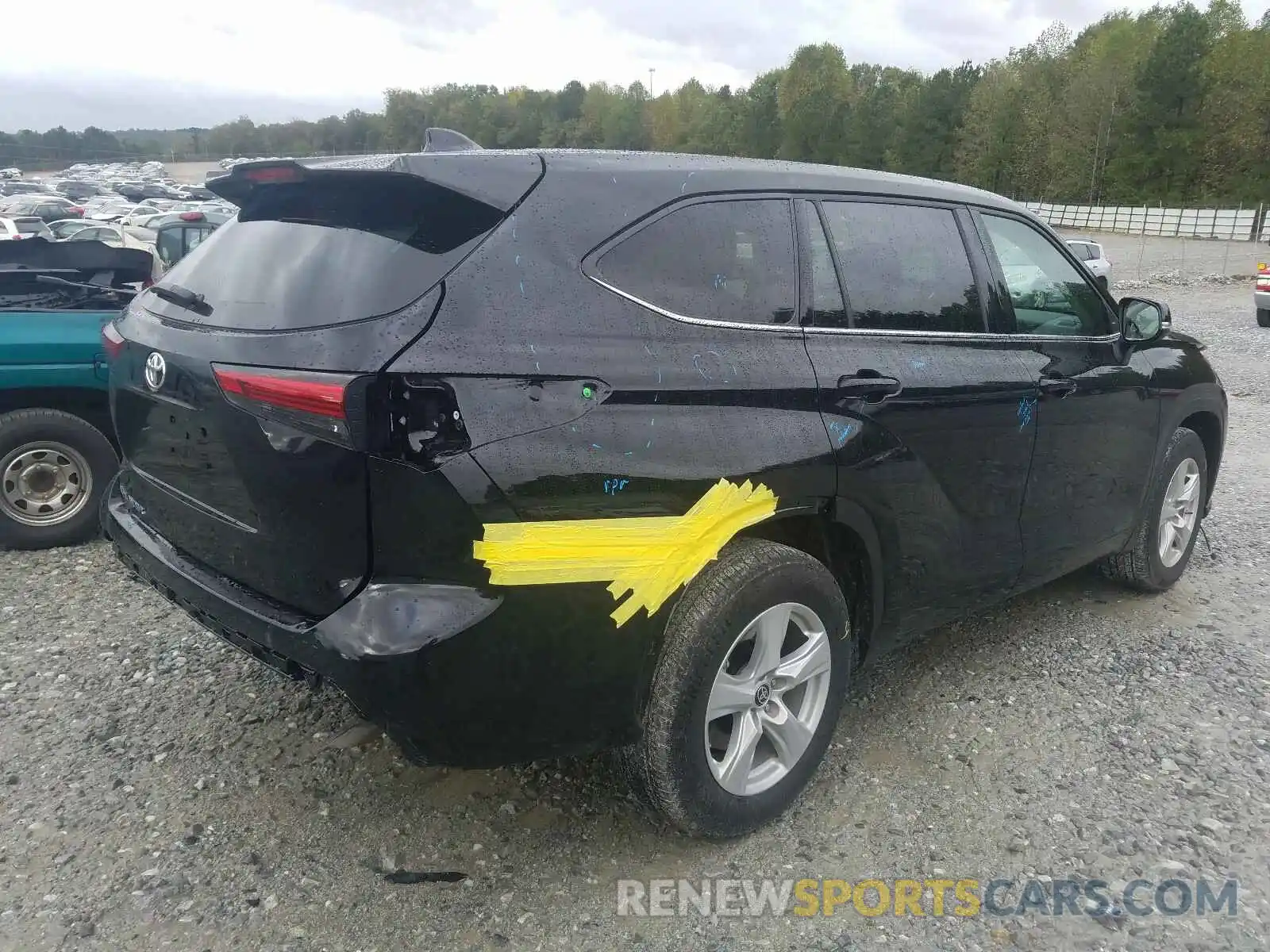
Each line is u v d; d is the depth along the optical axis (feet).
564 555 7.57
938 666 13.02
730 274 9.01
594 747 8.26
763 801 9.25
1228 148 222.07
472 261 7.64
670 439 8.07
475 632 7.28
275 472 7.60
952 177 273.33
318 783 10.09
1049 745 11.06
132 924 8.07
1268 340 48.03
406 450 7.07
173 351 8.57
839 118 312.71
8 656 12.76
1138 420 13.61
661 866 8.98
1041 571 12.66
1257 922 8.32
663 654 8.34
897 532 10.13
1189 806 9.93
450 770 10.37
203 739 10.86
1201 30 221.66
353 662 7.21
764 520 8.77
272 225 8.91
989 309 11.43
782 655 9.39
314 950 7.84
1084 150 244.01
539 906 8.41
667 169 9.03
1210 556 17.54
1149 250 131.34
